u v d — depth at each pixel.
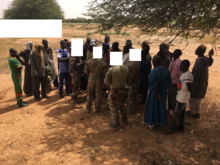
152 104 4.29
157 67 4.16
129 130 4.54
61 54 6.43
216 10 3.59
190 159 3.50
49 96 6.91
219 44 17.83
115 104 4.47
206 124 4.76
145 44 5.51
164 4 3.61
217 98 6.51
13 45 19.42
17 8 37.88
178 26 3.91
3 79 9.20
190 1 3.52
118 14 4.12
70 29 41.31
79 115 5.36
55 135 4.34
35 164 3.42
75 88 5.69
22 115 5.40
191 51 15.87
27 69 6.66
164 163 3.41
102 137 4.25
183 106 4.15
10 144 4.02
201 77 4.64
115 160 3.49
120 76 4.22
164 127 4.67
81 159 3.52
